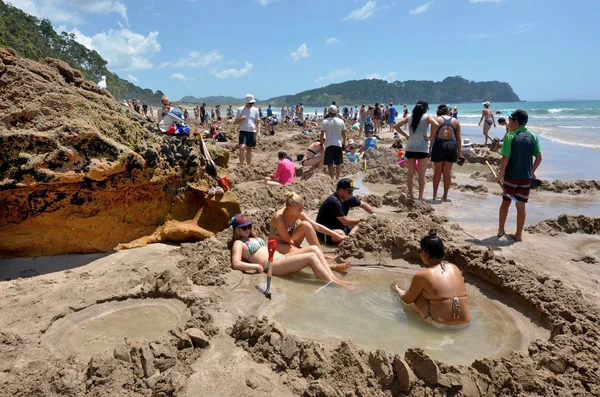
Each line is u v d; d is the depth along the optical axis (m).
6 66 5.26
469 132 27.75
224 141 19.03
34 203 4.98
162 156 5.78
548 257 5.42
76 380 2.89
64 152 4.82
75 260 5.19
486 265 4.77
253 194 7.76
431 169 12.16
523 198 5.95
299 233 5.42
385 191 9.93
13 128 4.90
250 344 3.38
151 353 3.05
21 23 72.50
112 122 5.42
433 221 6.83
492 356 3.38
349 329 3.74
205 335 3.42
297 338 3.43
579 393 2.86
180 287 4.35
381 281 4.83
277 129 28.12
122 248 5.55
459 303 3.82
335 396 2.77
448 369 2.96
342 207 6.26
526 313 4.11
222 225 6.16
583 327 3.59
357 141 20.09
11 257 5.17
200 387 2.88
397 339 3.60
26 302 4.07
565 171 12.07
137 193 5.61
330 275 4.78
